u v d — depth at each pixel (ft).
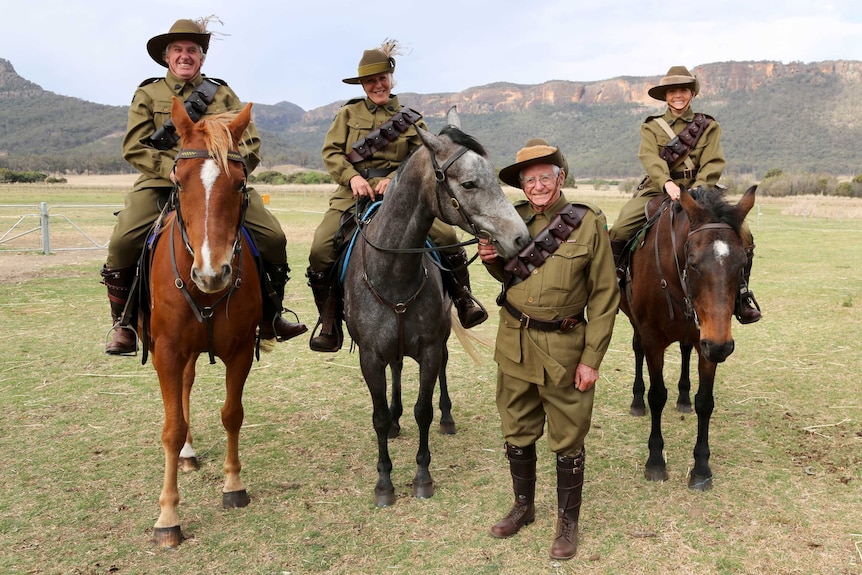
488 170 10.84
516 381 11.04
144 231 13.48
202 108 13.82
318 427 17.16
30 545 11.39
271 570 10.64
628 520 12.08
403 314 12.55
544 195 10.72
